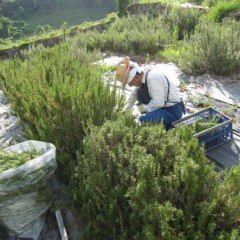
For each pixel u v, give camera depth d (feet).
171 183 8.95
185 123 13.58
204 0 43.96
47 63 18.99
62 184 12.46
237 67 21.36
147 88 13.44
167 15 37.50
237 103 17.53
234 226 8.70
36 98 14.24
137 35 30.60
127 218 9.34
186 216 8.46
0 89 23.48
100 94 13.96
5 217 10.63
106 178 10.08
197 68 21.99
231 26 24.82
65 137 12.98
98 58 27.96
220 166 12.80
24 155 10.96
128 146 10.85
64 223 11.06
